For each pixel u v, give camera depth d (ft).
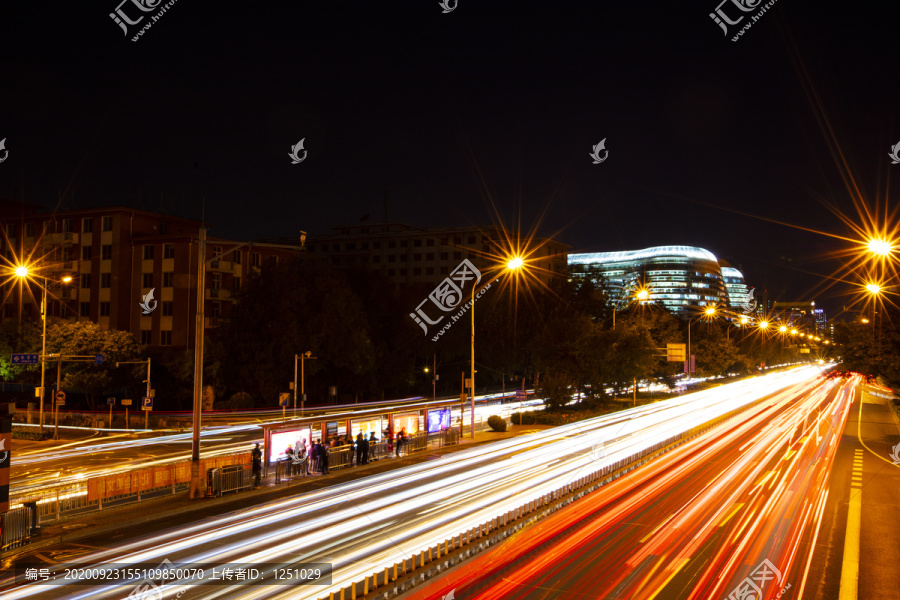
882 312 97.71
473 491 67.77
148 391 150.20
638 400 202.28
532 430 138.41
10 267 240.32
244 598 36.17
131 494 66.39
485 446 110.93
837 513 56.59
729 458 88.63
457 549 44.60
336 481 78.43
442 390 285.84
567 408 174.19
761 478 73.10
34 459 105.40
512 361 269.03
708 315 281.33
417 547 45.75
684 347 197.57
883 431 120.88
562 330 166.40
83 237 233.55
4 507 49.52
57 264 232.12
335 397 227.61
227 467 70.95
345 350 213.46
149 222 235.20
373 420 105.70
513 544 46.42
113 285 226.17
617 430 127.85
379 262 424.46
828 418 147.02
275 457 79.61
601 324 174.19
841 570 41.50
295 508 62.49
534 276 284.82
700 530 50.29
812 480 71.87
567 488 64.34
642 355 166.20
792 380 349.20
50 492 74.59
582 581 38.47
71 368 174.50
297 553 45.29
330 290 215.72
